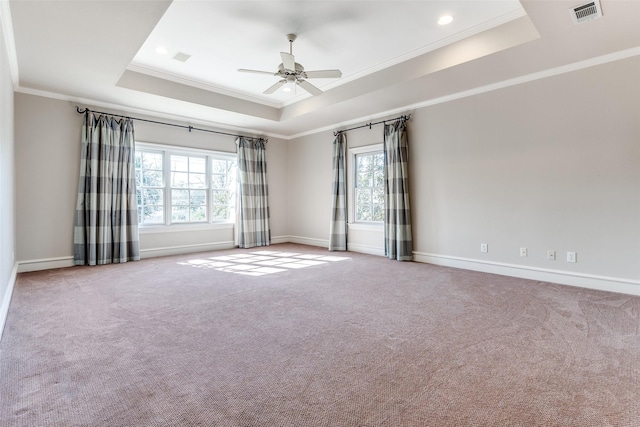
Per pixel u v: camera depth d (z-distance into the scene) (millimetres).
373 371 1874
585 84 3523
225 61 4215
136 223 5129
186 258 5375
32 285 3637
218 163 6430
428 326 2516
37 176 4355
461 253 4574
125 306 2979
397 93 4547
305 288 3580
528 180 3947
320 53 3980
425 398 1619
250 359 2016
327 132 6496
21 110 4230
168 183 5703
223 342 2252
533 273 3932
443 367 1912
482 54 3402
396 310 2871
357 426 1418
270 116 5949
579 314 2729
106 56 3381
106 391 1674
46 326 2506
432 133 4836
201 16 3199
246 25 3361
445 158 4707
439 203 4789
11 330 2424
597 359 1983
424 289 3523
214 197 6363
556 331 2395
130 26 2812
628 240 3314
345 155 6145
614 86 3355
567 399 1599
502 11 3115
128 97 4652
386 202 5336
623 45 3168
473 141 4410
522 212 4008
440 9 3082
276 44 3762
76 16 2652
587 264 3557
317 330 2451
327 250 6211
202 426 1416
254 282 3834
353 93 4730
